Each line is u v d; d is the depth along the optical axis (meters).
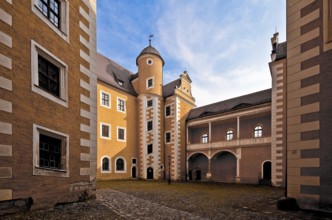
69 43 8.91
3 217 5.53
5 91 5.92
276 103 19.47
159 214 6.93
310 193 7.28
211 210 7.71
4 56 5.99
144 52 31.31
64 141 8.24
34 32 7.12
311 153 7.38
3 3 6.11
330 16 7.41
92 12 10.77
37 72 7.15
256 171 22.77
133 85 32.34
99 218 6.15
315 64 7.61
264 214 7.02
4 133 5.77
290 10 8.59
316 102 7.44
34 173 6.59
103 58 30.62
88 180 9.28
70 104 8.67
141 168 28.59
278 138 19.03
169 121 30.08
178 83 32.75
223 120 27.19
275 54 20.81
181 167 28.69
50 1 8.41
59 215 6.25
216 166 28.00
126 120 28.30
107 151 24.89
